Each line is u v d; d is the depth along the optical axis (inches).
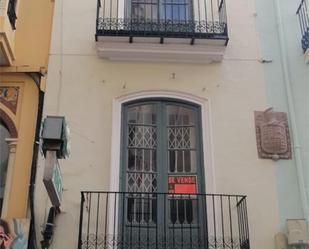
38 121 337.1
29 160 328.5
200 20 379.2
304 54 374.6
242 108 356.2
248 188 332.5
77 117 342.3
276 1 396.5
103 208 319.3
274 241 319.6
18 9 374.3
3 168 333.4
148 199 327.9
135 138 344.8
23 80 352.2
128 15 383.2
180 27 368.5
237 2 396.5
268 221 324.8
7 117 341.1
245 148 343.6
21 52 360.5
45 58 360.8
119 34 357.1
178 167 339.3
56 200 273.3
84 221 314.7
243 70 369.7
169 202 329.1
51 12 378.3
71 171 327.0
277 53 378.3
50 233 305.0
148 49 361.4
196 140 346.3
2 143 339.6
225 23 367.6
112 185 324.2
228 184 332.5
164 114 351.9
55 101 346.6
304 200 329.1
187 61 366.9
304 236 313.0
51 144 255.3
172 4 390.9
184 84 359.9
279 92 364.2
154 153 342.3
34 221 310.2
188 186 334.0
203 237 319.3
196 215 326.3
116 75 358.0
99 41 359.3
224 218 322.3
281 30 384.8
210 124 347.9
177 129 349.7
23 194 319.3
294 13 393.4
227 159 339.3
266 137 345.4
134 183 332.5
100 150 334.3
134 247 315.3
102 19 369.7
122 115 348.2
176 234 321.1
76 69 358.6
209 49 363.9
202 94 357.7
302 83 367.6
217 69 367.9
